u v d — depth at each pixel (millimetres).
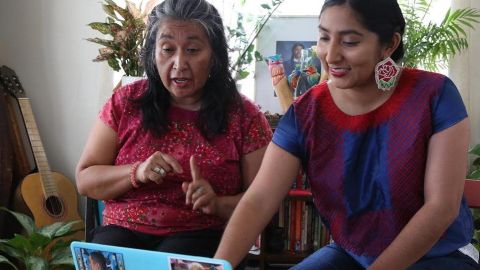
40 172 2357
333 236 1083
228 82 1391
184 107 1389
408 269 979
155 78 1363
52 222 2297
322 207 1087
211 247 1273
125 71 2109
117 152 1422
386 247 1010
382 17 952
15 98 2484
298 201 2221
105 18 2477
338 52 965
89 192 1367
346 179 1035
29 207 2275
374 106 1017
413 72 1020
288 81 2258
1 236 2270
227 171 1357
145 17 2139
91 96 2521
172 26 1297
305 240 2244
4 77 2447
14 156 2438
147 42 1369
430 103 975
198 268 781
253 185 1095
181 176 1338
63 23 2502
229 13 2367
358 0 940
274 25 2371
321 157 1056
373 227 1031
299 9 2387
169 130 1367
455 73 2283
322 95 1067
